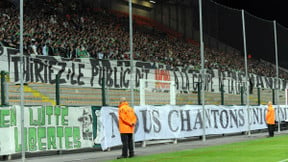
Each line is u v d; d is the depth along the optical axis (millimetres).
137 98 21500
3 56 16047
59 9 29859
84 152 15805
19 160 13117
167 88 20469
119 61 21547
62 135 14570
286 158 12203
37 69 16891
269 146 16422
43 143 13898
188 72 26859
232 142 19125
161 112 18812
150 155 13977
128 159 12898
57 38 24719
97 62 20047
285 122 28656
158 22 41031
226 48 40750
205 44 41906
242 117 24375
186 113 20281
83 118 15359
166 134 18844
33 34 23156
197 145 17969
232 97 27297
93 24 31891
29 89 17344
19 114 13406
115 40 30875
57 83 15289
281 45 37625
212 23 41469
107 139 16094
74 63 18672
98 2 36375
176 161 11992
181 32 42750
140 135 17344
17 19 24359
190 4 43719
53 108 14359
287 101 28594
